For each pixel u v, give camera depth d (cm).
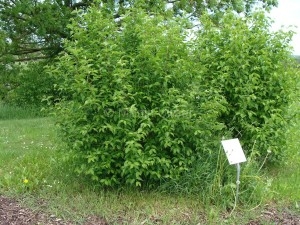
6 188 521
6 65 1330
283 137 582
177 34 503
